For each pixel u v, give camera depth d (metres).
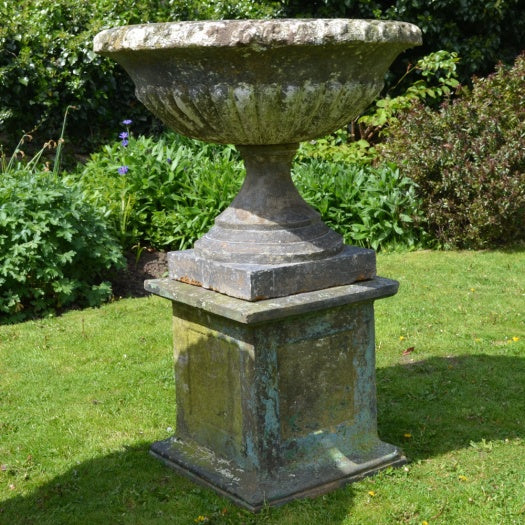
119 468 3.78
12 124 8.64
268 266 3.31
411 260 7.25
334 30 2.83
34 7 8.85
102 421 4.28
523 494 3.39
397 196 7.53
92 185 7.39
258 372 3.31
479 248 7.58
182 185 7.49
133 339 5.47
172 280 3.69
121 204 7.16
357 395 3.64
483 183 7.30
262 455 3.40
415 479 3.57
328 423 3.58
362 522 3.25
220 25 2.80
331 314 3.48
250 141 3.21
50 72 8.45
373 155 8.73
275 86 2.94
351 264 3.51
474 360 4.95
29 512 3.43
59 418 4.32
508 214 7.30
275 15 9.88
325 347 3.50
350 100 3.14
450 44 9.82
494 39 9.87
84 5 8.94
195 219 7.18
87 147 9.10
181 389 3.79
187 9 9.32
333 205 7.70
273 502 3.36
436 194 7.72
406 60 10.02
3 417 4.34
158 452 3.86
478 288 6.40
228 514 3.34
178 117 3.19
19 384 4.78
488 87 7.84
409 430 4.06
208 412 3.65
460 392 4.48
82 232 6.26
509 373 4.73
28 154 8.73
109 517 3.36
